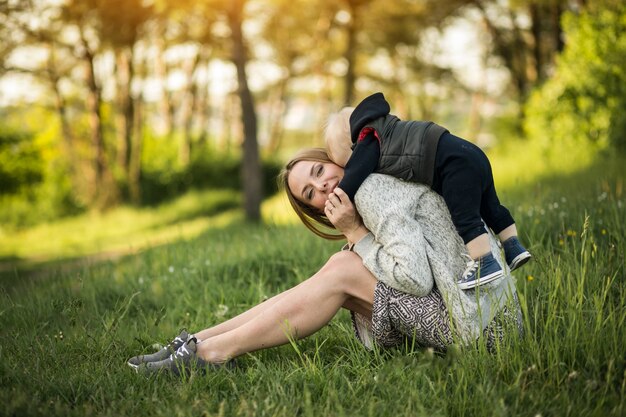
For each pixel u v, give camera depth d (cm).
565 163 1170
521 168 1262
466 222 260
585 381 236
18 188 2536
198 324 375
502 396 231
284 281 474
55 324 375
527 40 2638
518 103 2317
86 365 292
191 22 2191
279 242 526
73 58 2372
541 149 1344
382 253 271
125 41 2212
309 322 279
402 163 268
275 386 249
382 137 276
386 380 250
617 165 905
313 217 318
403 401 239
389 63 3238
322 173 300
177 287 456
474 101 3478
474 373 250
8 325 383
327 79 3209
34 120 2864
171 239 793
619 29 1223
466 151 263
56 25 2061
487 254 259
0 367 286
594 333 254
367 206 269
